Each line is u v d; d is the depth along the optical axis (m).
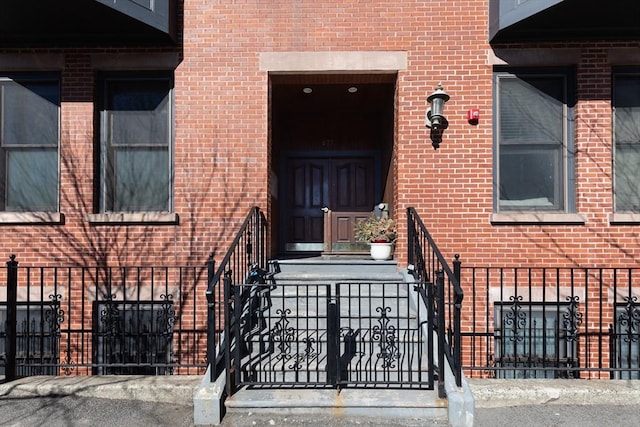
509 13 4.91
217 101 5.38
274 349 4.36
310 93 6.41
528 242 5.15
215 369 3.63
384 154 7.04
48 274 5.25
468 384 3.74
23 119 5.49
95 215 5.23
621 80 5.35
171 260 5.30
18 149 5.49
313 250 7.33
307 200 7.40
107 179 5.51
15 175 5.49
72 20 4.88
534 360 4.99
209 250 5.31
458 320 3.61
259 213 5.28
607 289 5.07
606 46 5.20
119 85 5.56
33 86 5.50
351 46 5.38
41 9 4.65
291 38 5.40
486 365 4.89
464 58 5.31
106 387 3.88
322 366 4.04
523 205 5.34
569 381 4.00
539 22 4.86
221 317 5.19
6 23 4.90
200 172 5.36
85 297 5.23
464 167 5.27
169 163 5.47
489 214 5.20
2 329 5.25
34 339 5.23
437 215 5.25
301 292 4.96
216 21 5.41
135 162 5.54
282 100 6.72
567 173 5.29
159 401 3.82
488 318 4.65
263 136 5.37
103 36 5.20
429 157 5.29
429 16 5.35
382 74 5.46
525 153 5.37
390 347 3.74
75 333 5.20
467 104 5.29
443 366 3.55
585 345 4.95
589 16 4.74
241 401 3.51
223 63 5.39
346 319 4.59
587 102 5.18
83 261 5.28
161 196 5.50
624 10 4.62
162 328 5.20
